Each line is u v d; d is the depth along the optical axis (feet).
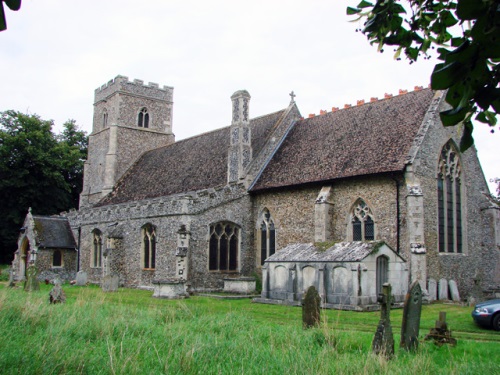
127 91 155.94
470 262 88.63
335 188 89.40
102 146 157.79
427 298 74.54
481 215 92.99
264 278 80.84
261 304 75.46
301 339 35.04
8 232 163.43
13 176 159.84
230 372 26.58
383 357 29.50
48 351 26.68
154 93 161.89
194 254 95.66
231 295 88.89
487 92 9.71
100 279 119.24
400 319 57.62
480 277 90.58
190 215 95.76
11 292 66.28
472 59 9.26
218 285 98.32
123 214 113.29
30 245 130.82
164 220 100.48
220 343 32.50
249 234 103.91
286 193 98.43
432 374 28.12
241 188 103.45
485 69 9.53
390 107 96.07
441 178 85.46
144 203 106.73
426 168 81.66
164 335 35.14
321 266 72.43
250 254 103.60
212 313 53.42
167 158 138.72
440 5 13.87
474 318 51.16
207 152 124.26
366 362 27.71
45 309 42.78
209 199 98.58
